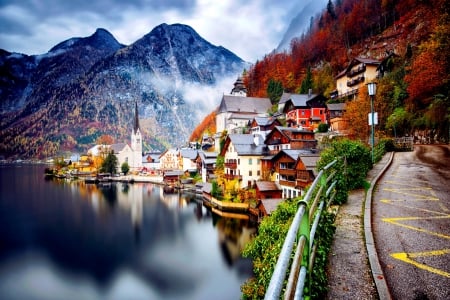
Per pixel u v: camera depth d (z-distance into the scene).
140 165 142.38
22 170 161.75
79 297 25.78
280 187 41.78
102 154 133.88
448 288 4.78
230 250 32.78
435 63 35.25
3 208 59.00
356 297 4.68
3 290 27.00
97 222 47.94
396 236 6.93
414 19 75.44
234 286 25.67
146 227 44.22
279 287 1.57
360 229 7.46
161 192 77.81
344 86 68.44
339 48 102.88
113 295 25.86
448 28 33.66
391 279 5.11
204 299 24.00
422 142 36.66
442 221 7.83
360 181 11.58
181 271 29.16
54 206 60.66
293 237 2.26
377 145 29.31
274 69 125.62
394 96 44.06
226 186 52.38
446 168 16.88
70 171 129.12
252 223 40.47
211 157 74.62
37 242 38.97
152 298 24.95
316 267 4.75
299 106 68.50
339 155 11.12
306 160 34.31
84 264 32.25
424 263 5.60
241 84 117.88
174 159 113.94
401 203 9.75
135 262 32.12
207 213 48.88
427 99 37.34
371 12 101.88
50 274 30.00
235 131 83.25
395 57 57.59
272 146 50.84
